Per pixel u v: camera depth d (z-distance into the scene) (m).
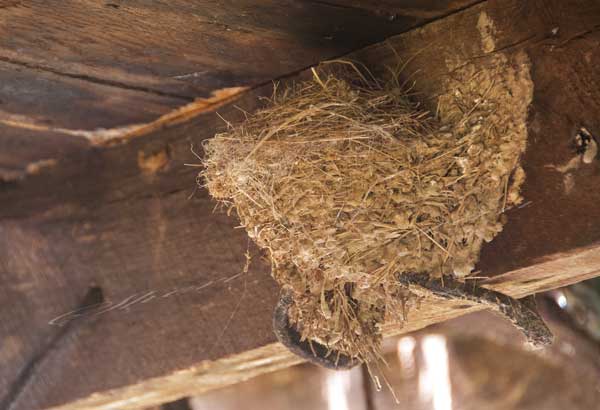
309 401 1.98
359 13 0.84
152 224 1.02
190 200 0.99
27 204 1.10
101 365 1.05
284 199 0.82
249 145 0.83
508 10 0.82
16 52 0.88
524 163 0.80
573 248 0.79
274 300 0.94
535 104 0.80
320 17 0.84
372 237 0.81
